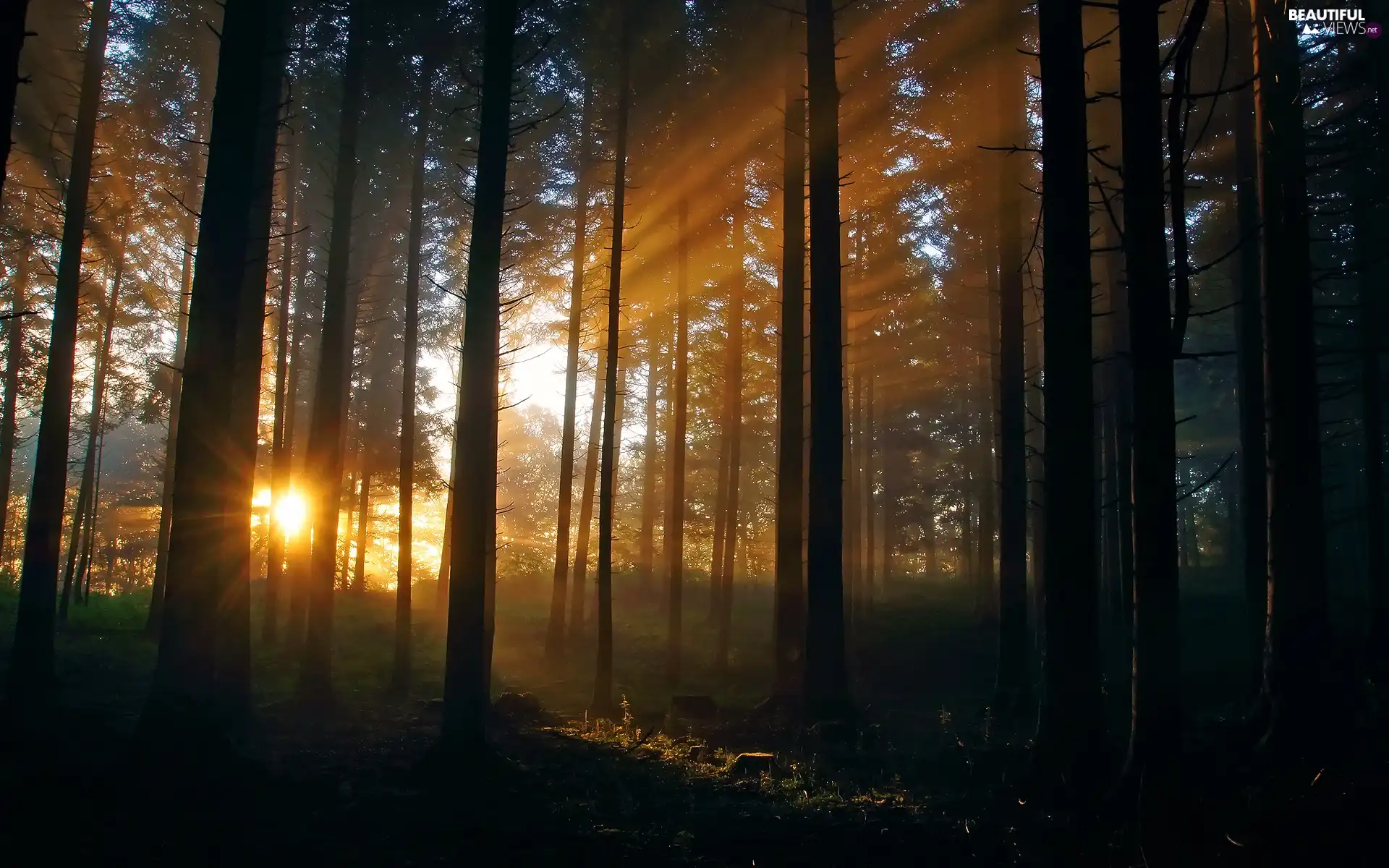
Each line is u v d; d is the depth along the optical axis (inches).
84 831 300.7
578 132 905.5
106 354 1052.5
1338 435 528.7
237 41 399.9
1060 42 365.4
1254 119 611.5
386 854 294.0
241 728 485.4
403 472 732.0
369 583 1477.6
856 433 1194.0
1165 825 272.4
